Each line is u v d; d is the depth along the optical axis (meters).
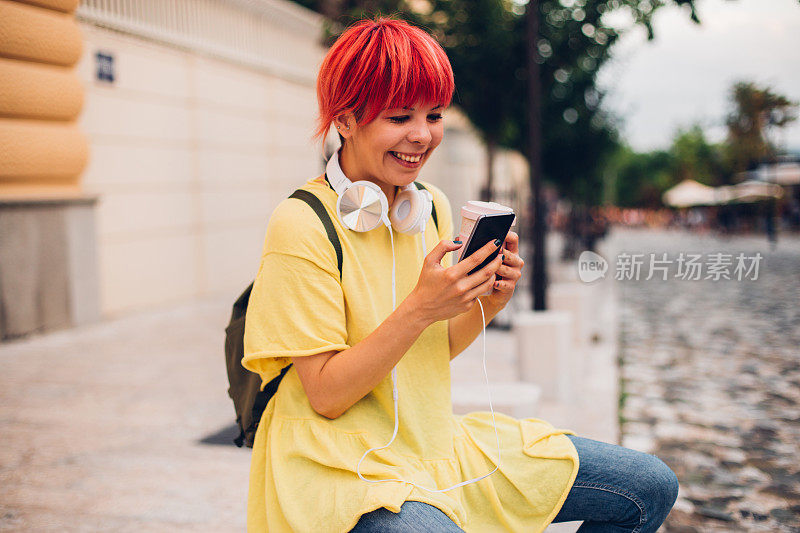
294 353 1.26
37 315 6.95
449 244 1.20
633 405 4.88
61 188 7.16
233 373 1.50
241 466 3.49
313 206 1.33
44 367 5.67
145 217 8.78
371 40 1.28
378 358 1.22
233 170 10.62
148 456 3.64
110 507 3.00
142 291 8.74
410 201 1.36
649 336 7.71
